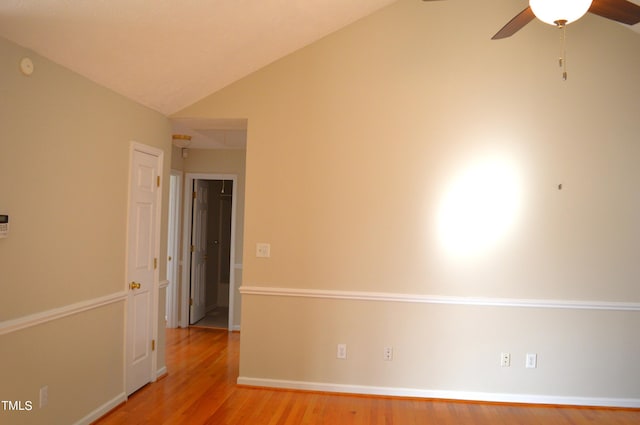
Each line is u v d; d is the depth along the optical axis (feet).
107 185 11.37
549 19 7.89
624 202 13.03
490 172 13.30
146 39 10.05
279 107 13.93
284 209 13.82
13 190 8.39
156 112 13.66
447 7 13.51
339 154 13.70
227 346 18.13
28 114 8.73
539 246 13.16
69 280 10.00
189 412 11.84
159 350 14.39
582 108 13.16
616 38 13.19
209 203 24.70
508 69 13.34
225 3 10.12
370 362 13.44
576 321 13.05
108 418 11.32
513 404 13.00
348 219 13.61
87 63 9.98
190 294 21.76
